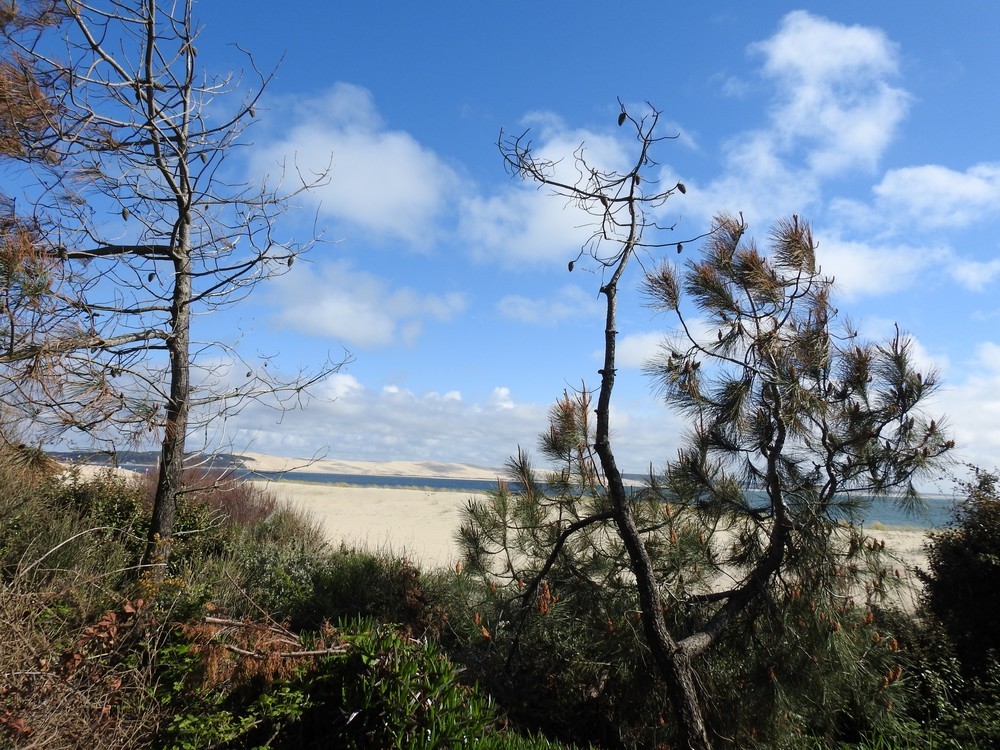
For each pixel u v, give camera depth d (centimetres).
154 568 645
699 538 613
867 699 570
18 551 612
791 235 596
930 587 762
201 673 407
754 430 604
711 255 614
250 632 443
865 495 599
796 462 611
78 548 666
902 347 600
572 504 653
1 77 600
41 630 426
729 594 584
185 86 689
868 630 600
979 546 741
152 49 666
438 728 365
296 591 751
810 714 581
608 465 538
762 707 550
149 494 952
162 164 675
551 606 615
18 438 595
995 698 596
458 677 571
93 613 474
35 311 526
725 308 593
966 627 703
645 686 572
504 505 680
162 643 441
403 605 702
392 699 373
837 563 589
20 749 344
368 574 762
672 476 631
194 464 795
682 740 482
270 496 1299
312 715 402
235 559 831
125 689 395
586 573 632
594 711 609
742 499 620
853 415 598
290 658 423
